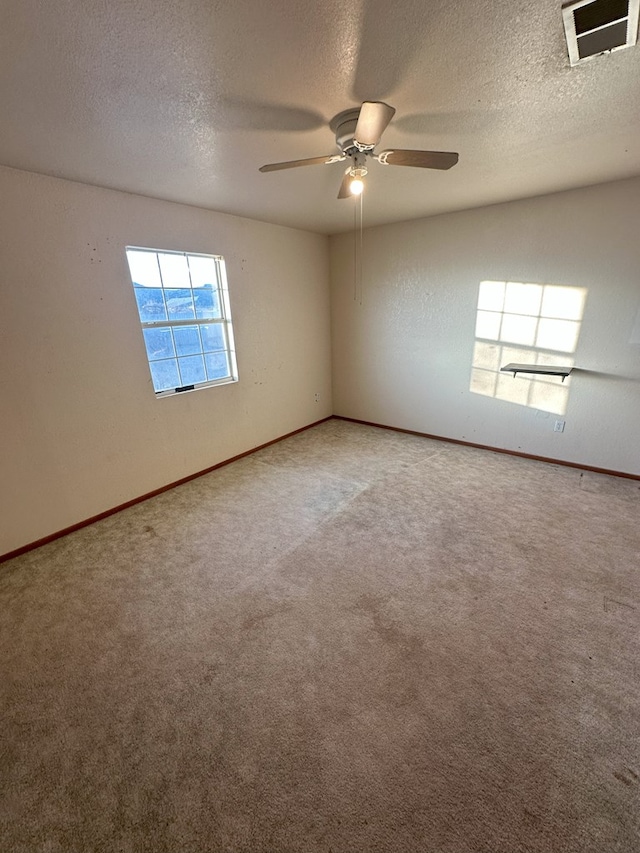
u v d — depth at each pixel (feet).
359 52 4.02
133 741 4.40
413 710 4.61
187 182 7.85
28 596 6.73
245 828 3.63
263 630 5.85
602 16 3.55
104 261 8.36
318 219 11.71
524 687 4.84
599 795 3.76
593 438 10.70
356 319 14.76
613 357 9.93
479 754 4.14
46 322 7.67
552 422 11.29
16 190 6.93
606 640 5.46
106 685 5.08
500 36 3.81
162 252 9.59
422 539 7.96
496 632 5.65
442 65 4.29
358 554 7.55
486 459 12.00
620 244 9.20
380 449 13.12
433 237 12.05
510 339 11.44
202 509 9.51
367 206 10.34
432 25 3.66
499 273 11.12
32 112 4.92
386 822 3.63
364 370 15.21
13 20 3.35
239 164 6.97
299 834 3.57
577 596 6.28
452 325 12.48
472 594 6.41
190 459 11.10
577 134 6.16
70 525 8.64
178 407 10.53
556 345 10.69
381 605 6.25
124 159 6.57
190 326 10.69
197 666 5.31
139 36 3.65
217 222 10.51
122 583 6.98
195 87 4.56
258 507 9.52
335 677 5.06
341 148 5.61
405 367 14.03
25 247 7.18
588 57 4.13
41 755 4.30
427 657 5.30
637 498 9.32
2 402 7.32
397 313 13.61
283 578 6.97
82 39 3.65
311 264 14.05
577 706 4.60
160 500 10.03
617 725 4.38
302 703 4.75
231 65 4.17
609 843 3.43
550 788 3.83
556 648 5.36
